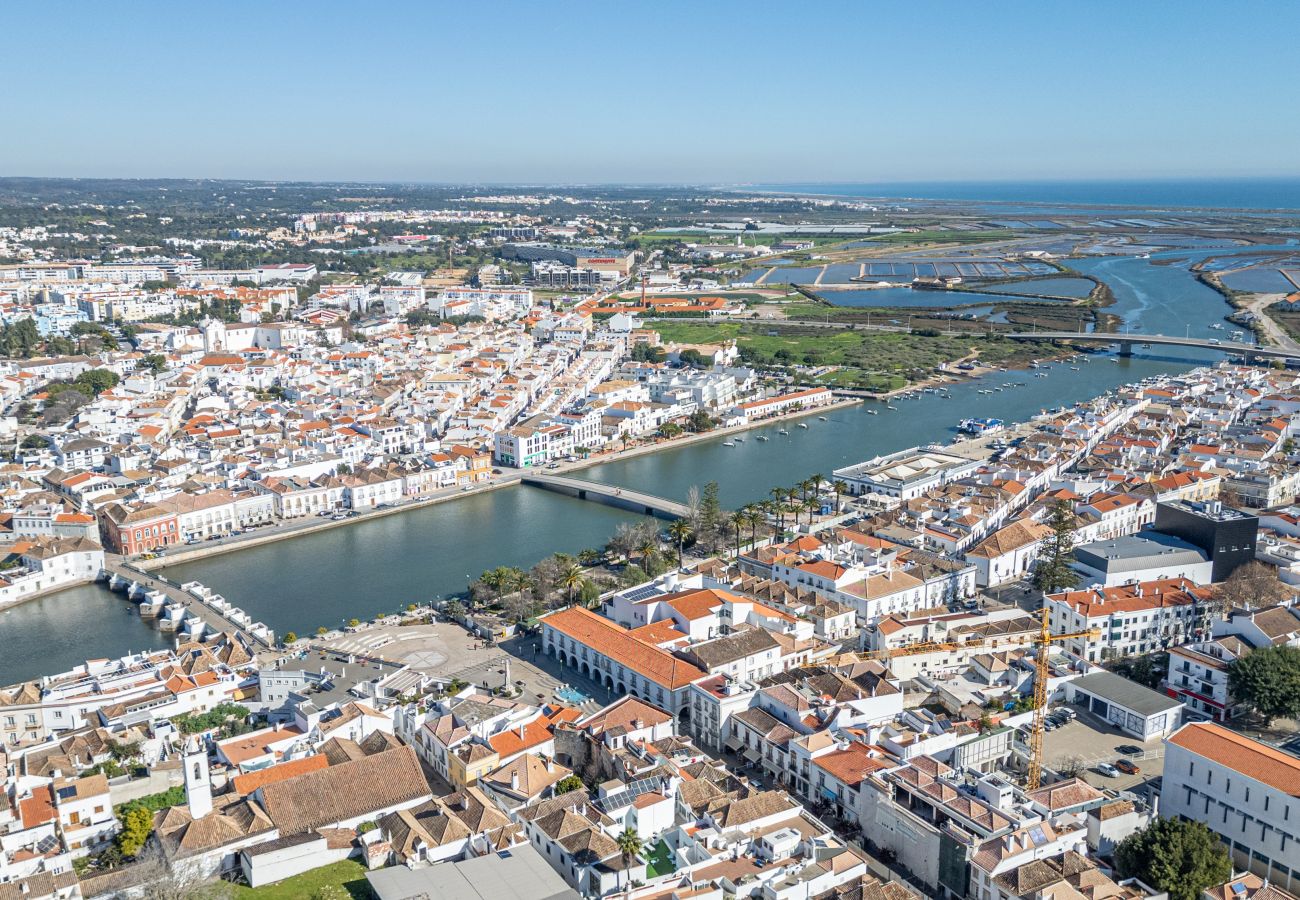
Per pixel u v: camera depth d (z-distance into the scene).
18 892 194.88
